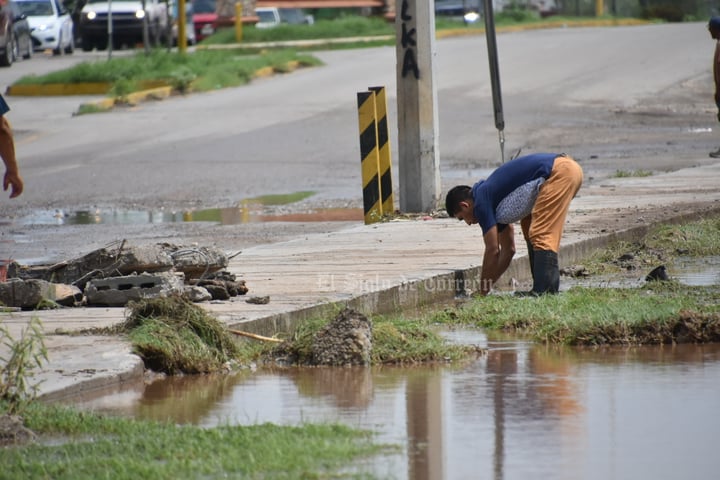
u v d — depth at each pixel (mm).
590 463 13820
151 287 23203
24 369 16766
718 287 25656
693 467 13625
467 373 18797
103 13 116938
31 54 114562
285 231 37625
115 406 16797
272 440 14586
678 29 114062
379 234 33500
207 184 50719
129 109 80938
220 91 88188
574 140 63344
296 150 60781
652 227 34125
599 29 120125
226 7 133625
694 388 17453
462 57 97062
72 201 46781
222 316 21469
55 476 13234
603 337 21047
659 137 64438
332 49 115938
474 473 13469
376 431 15250
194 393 17734
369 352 19797
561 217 25047
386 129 37969
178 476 13273
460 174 51594
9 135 23703
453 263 27859
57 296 23469
